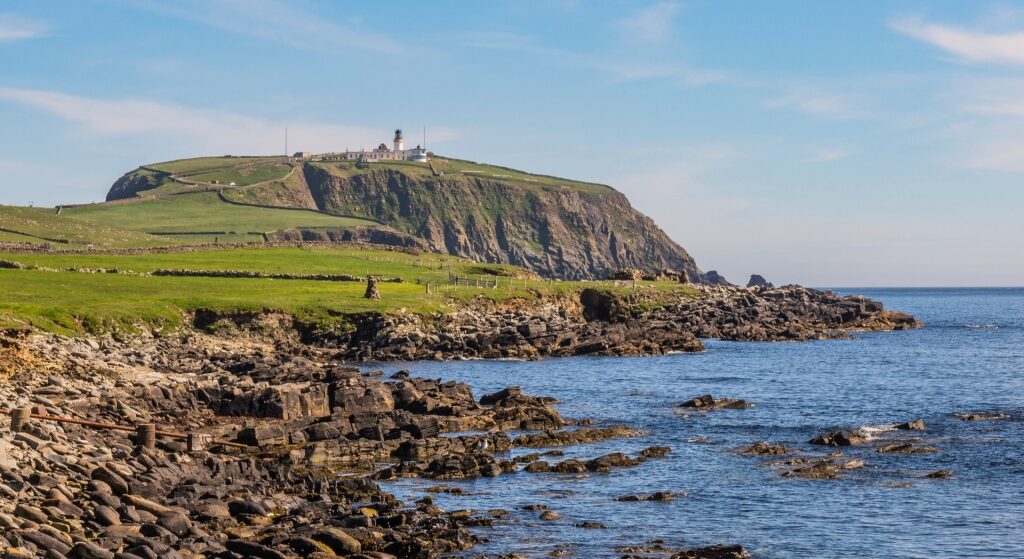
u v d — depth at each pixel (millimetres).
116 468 41188
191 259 161000
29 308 94812
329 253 182250
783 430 65375
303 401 64688
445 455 56062
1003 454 55688
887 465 53312
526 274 182750
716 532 41188
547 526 41812
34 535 31766
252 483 44656
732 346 135125
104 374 70250
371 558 35094
